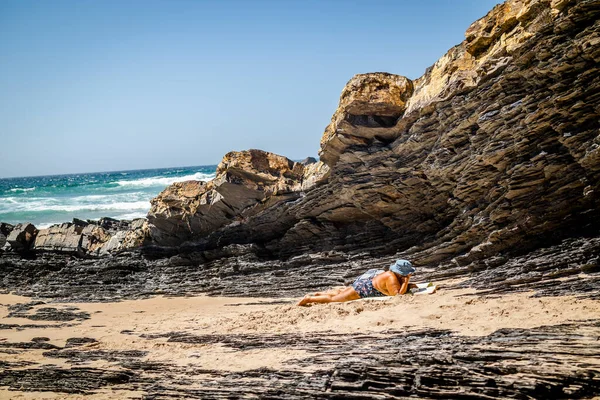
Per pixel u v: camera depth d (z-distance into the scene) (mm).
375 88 14320
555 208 10758
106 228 23391
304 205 16797
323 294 10625
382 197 15023
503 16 11906
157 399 5871
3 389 6848
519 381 4879
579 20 10062
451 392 4957
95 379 6809
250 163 17656
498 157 11844
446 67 13070
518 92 11422
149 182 80375
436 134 13461
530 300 8016
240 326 9180
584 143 10266
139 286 17391
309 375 5844
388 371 5434
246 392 5637
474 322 7234
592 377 4820
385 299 9695
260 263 16844
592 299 7469
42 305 15094
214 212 18328
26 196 65375
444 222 14039
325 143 15336
